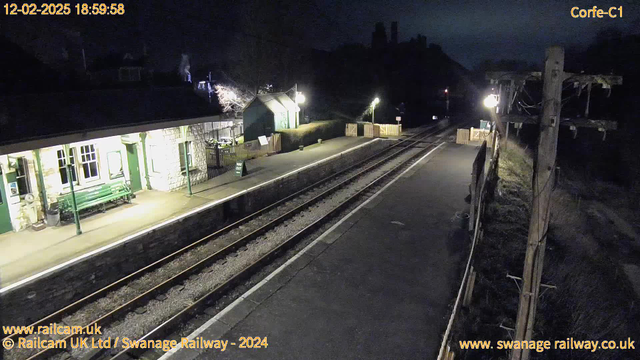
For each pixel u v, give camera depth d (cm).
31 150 1195
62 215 1321
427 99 6444
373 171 2405
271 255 1240
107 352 825
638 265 1566
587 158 3206
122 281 1098
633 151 2997
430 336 845
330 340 826
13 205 1242
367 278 1073
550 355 900
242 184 1834
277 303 952
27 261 1048
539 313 1030
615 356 948
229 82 4359
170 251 1325
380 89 5291
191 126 1777
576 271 1321
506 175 2127
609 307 1185
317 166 2280
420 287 1034
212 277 1120
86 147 1451
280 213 1664
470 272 964
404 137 3744
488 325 919
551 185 610
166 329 874
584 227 1856
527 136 3719
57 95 1338
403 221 1484
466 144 3198
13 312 921
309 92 4472
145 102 1552
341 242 1298
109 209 1460
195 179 1819
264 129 2970
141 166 1686
